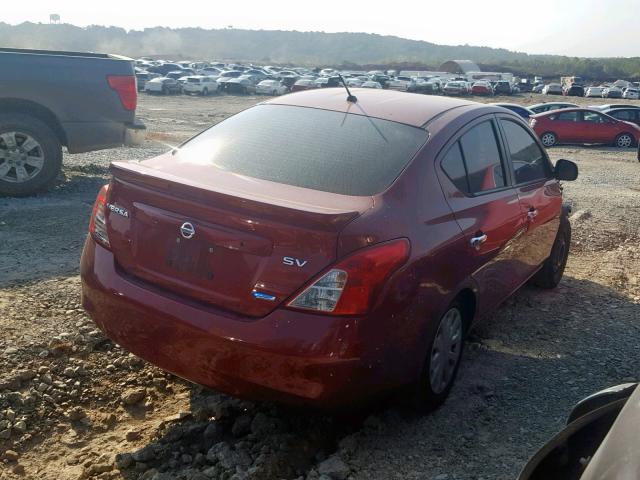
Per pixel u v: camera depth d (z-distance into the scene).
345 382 3.23
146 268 3.57
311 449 3.73
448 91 66.44
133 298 3.53
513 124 5.24
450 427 3.89
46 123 9.26
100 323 3.75
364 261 3.21
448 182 4.04
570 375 4.62
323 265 3.17
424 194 3.79
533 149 5.55
